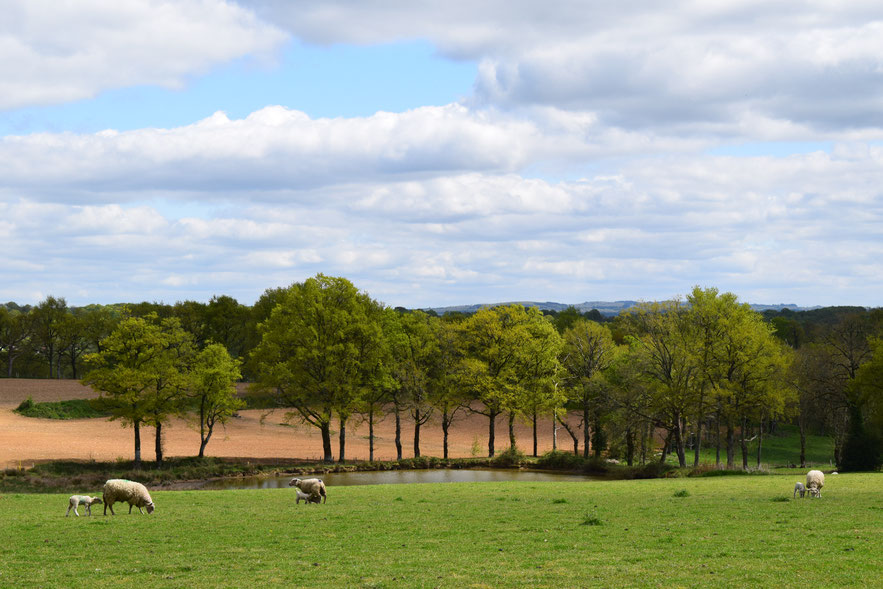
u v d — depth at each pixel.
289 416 80.12
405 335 83.62
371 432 82.25
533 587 16.86
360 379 79.62
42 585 17.62
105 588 17.23
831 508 30.73
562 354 93.75
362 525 27.75
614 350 84.12
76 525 27.83
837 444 84.50
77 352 146.62
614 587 16.69
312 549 22.53
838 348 86.25
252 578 18.25
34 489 57.28
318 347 78.25
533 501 36.59
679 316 72.25
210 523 28.41
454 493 42.41
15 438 87.00
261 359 80.31
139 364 72.25
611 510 31.77
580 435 116.62
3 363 151.50
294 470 73.81
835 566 18.45
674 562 19.52
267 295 138.12
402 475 71.75
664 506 33.00
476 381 83.38
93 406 71.00
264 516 30.61
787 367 70.25
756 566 18.73
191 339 78.31
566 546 22.45
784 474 62.03
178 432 104.06
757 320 72.31
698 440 70.44
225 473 70.06
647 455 80.88
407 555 21.34
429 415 86.50
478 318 86.19
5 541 24.14
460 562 20.08
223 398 76.81
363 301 85.62
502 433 118.94
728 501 34.53
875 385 69.00
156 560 20.83
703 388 68.25
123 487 31.94
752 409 69.12
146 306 142.00
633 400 70.62
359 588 16.95
